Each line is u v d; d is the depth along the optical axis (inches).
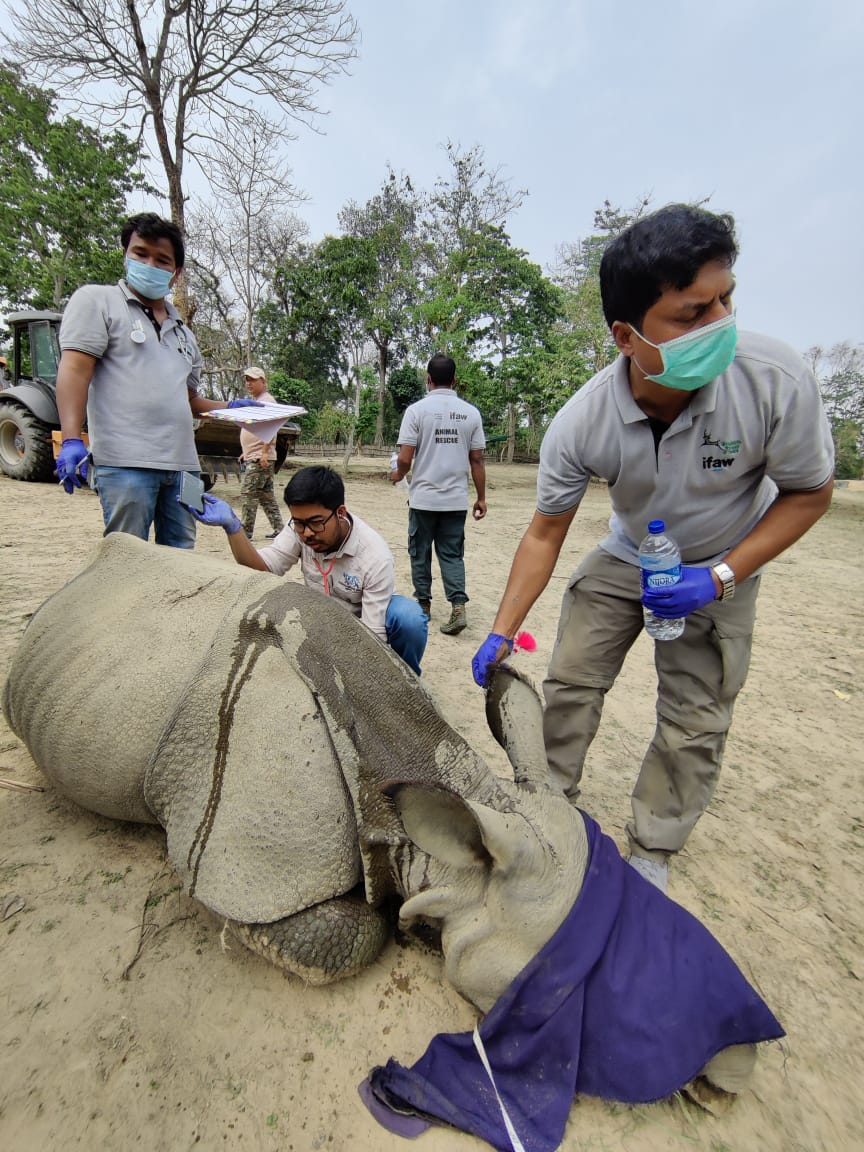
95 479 139.6
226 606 94.7
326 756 82.4
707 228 64.6
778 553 82.0
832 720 162.9
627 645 101.8
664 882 99.3
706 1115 69.5
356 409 1101.1
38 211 949.2
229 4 491.5
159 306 142.3
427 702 89.3
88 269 953.5
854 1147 67.7
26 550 250.7
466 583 264.2
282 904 76.9
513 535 390.0
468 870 71.4
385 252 1186.6
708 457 79.0
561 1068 66.3
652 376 72.3
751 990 69.4
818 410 74.1
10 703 104.9
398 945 87.2
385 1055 73.2
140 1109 66.1
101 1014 74.7
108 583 105.1
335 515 116.5
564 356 713.0
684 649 93.0
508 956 67.8
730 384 74.3
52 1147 62.4
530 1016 67.2
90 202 986.7
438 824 69.7
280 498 454.9
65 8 474.6
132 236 132.6
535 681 171.2
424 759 83.2
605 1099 67.2
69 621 102.3
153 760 87.4
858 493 933.8
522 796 76.4
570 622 101.8
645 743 145.3
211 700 86.7
